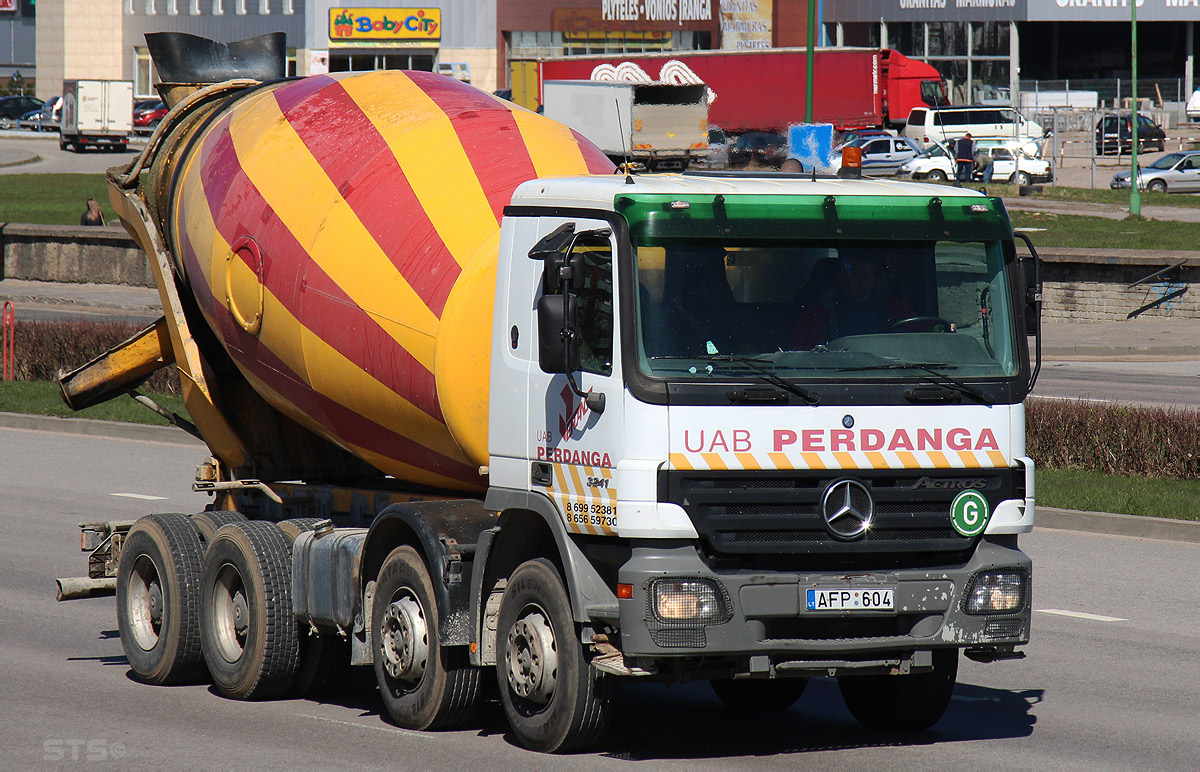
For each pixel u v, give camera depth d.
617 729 31.56
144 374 44.38
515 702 29.31
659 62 191.88
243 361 37.47
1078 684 35.53
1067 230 150.75
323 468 40.41
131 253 155.88
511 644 29.20
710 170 30.42
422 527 29.70
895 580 26.97
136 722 32.06
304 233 34.50
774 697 33.94
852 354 27.02
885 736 31.08
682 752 29.45
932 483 27.25
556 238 27.44
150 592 36.50
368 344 32.84
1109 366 102.25
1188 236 144.38
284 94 38.34
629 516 26.00
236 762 28.72
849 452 26.73
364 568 31.77
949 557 27.72
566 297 26.23
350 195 34.06
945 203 27.92
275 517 39.09
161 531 36.16
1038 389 88.31
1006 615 27.62
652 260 26.47
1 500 61.50
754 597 26.41
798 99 190.62
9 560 50.47
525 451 28.69
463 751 29.34
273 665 33.59
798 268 27.11
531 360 28.50
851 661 27.12
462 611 29.61
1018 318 28.02
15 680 35.91
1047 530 55.00
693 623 26.14
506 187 33.06
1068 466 63.75
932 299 27.70
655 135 111.56
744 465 26.25
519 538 29.75
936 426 27.20
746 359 26.53
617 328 26.36
